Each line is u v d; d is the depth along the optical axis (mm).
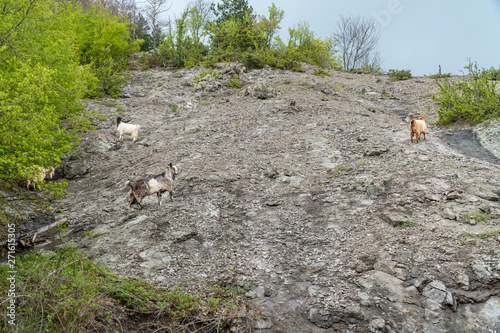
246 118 16234
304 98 18688
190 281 5945
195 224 7957
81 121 11828
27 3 9070
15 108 5723
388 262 5855
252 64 28234
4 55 8695
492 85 14641
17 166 6027
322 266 6152
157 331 4527
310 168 10617
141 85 25391
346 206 8141
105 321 4395
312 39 34375
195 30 33438
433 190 7902
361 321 4797
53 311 4082
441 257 5750
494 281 5059
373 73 32938
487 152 11578
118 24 27797
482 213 6730
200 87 23594
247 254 6773
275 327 4852
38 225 8648
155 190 8672
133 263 6562
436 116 16766
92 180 12172
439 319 4734
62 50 11562
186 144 13891
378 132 13375
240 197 9266
